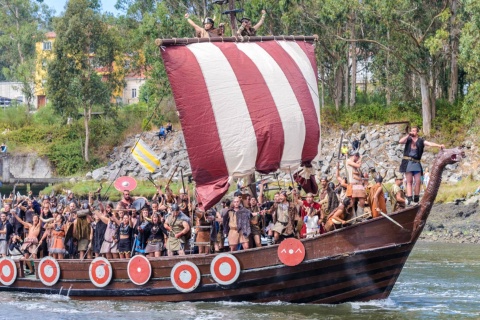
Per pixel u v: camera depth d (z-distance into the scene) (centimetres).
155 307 3206
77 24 11831
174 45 3453
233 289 3175
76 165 11944
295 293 3142
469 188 7631
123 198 3575
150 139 11338
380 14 8506
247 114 3369
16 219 3881
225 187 3303
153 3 12588
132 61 12656
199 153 3338
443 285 3862
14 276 3669
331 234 3064
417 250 5556
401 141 3116
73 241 3691
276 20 9744
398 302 3325
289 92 3494
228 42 3597
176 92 3384
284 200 3244
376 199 3059
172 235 3300
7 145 12312
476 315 3045
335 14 8819
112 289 3375
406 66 9475
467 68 8062
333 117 10062
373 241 3050
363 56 11006
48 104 13225
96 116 12531
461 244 5969
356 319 2936
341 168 5178
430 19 8750
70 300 3469
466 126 9094
